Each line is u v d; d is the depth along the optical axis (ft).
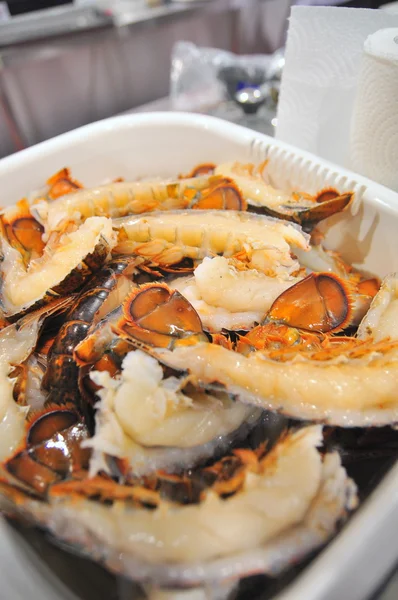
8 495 0.67
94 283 1.04
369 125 1.11
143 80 2.96
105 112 2.88
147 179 1.36
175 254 1.13
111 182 1.35
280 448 0.72
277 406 0.75
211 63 2.25
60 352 0.94
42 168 1.31
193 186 1.27
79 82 2.65
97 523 0.62
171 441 0.75
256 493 0.65
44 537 0.68
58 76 2.54
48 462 0.75
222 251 1.13
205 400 0.78
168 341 0.81
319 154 1.37
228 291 0.97
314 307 0.96
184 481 0.72
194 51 2.30
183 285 1.04
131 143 1.40
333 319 0.95
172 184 1.27
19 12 2.52
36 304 1.01
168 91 3.13
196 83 2.30
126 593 0.65
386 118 1.07
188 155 1.42
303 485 0.66
